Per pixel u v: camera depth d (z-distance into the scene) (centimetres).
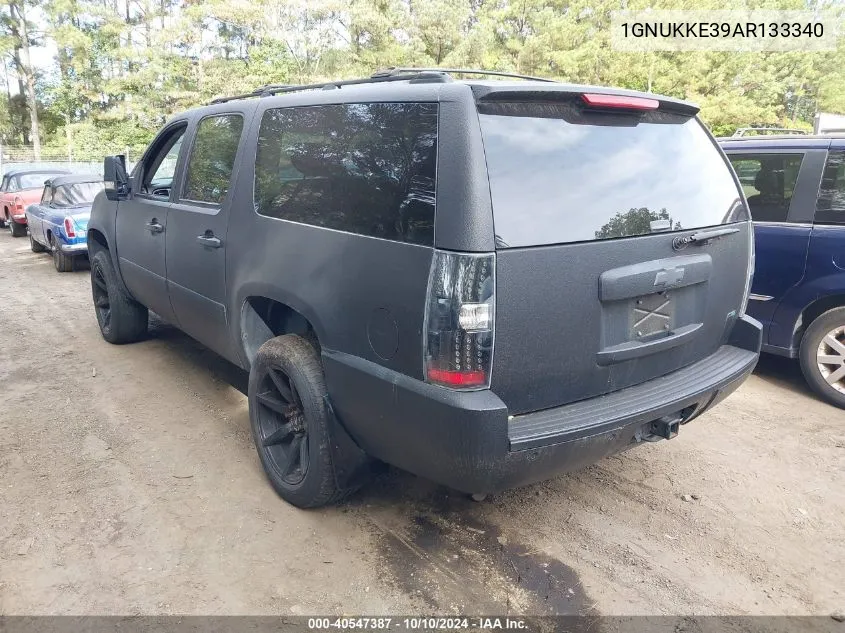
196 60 3956
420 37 3572
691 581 279
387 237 251
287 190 313
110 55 4150
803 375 516
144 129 3947
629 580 279
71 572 279
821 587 277
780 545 305
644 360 281
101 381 509
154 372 530
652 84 3309
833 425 436
